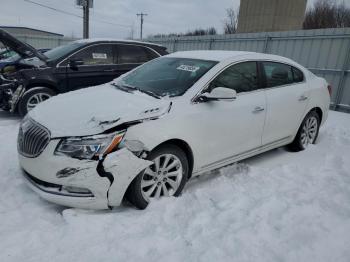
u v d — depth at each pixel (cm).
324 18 3053
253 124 398
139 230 277
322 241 272
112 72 695
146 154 294
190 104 335
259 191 357
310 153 503
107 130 278
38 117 313
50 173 277
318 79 531
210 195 345
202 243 262
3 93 599
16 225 276
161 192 325
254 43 1119
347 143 566
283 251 258
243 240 268
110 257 243
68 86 651
